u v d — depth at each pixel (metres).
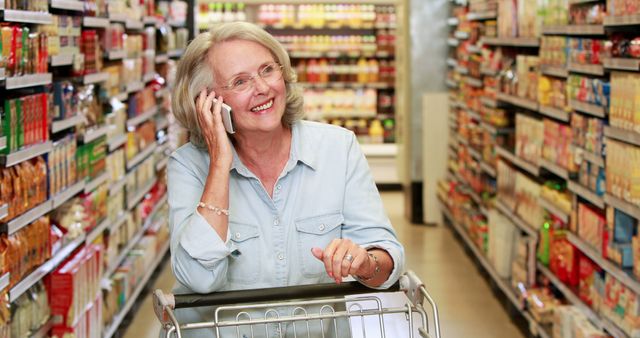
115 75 6.06
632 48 4.07
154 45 7.88
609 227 4.37
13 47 3.82
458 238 8.91
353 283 2.45
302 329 2.66
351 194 2.65
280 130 2.59
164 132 8.73
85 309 4.68
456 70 9.04
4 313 3.65
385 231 2.62
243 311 2.58
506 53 6.95
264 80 2.46
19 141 3.97
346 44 12.27
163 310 2.35
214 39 2.48
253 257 2.57
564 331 4.87
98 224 5.37
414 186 9.65
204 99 2.47
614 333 4.26
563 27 5.15
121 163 6.19
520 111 6.70
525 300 5.70
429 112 9.54
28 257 4.07
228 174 2.41
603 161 4.49
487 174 7.69
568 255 5.13
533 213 5.92
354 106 12.40
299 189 2.61
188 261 2.39
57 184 4.52
